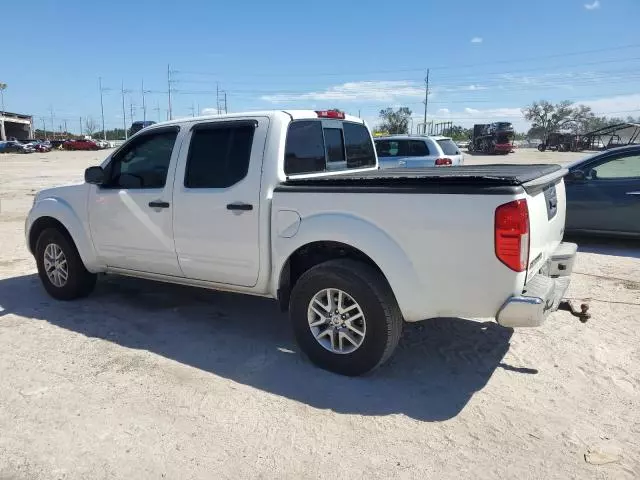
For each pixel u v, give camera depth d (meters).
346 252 3.89
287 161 4.07
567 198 7.95
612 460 2.82
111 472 2.76
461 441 3.01
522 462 2.82
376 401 3.46
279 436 3.07
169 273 4.71
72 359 4.11
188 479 2.70
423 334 4.56
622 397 3.46
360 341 3.70
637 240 8.03
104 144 76.19
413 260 3.41
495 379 3.74
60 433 3.10
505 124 53.12
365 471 2.76
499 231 3.14
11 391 3.59
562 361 4.01
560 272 4.12
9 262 7.48
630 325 4.70
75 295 5.51
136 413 3.31
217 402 3.45
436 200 3.30
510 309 3.19
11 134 91.44
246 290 4.28
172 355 4.19
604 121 85.38
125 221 4.80
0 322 4.95
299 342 3.97
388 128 81.75
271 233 3.98
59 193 5.40
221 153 4.22
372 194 3.51
